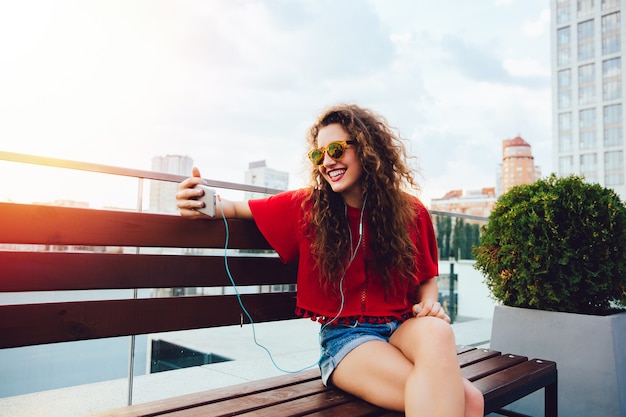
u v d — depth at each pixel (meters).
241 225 1.82
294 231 1.72
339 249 1.63
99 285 1.49
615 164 54.88
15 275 1.35
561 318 2.50
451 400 1.24
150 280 1.60
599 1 57.12
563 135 59.44
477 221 5.16
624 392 2.33
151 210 2.18
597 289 2.49
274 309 1.92
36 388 2.50
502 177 60.78
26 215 1.37
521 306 2.76
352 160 1.68
